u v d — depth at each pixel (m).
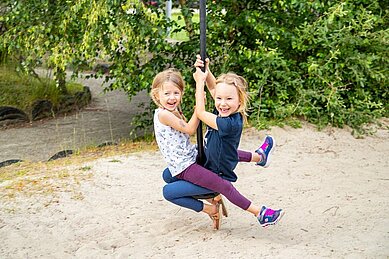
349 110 7.73
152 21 7.20
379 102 8.03
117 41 7.09
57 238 4.54
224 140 4.11
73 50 7.65
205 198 4.34
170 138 4.21
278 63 7.68
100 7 6.92
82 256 4.23
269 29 7.62
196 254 4.19
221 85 4.10
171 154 4.22
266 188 5.63
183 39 9.72
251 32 8.12
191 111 7.43
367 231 4.57
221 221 4.82
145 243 4.42
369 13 7.82
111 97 12.52
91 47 7.34
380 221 4.79
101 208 5.11
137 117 8.22
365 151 6.98
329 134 7.50
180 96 4.27
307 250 4.20
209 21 7.52
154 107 8.02
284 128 7.54
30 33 7.96
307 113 7.66
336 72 7.74
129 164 6.34
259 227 4.70
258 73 7.78
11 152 8.57
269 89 7.93
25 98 11.12
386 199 5.31
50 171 6.16
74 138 9.29
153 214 4.97
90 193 5.44
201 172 4.19
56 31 7.80
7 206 5.09
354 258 4.05
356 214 4.95
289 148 6.96
